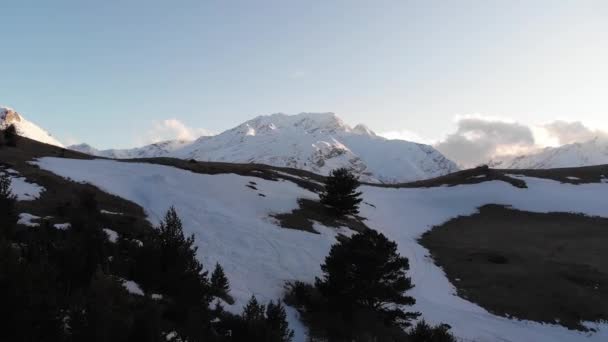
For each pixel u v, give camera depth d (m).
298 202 61.53
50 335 13.30
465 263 50.97
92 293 16.61
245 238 43.47
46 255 17.66
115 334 14.05
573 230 63.31
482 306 39.84
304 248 43.88
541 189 82.31
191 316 19.61
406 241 58.91
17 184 41.28
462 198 82.50
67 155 73.00
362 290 29.42
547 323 36.94
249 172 75.62
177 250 23.03
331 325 29.14
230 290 30.39
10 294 13.25
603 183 84.56
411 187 96.12
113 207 43.94
